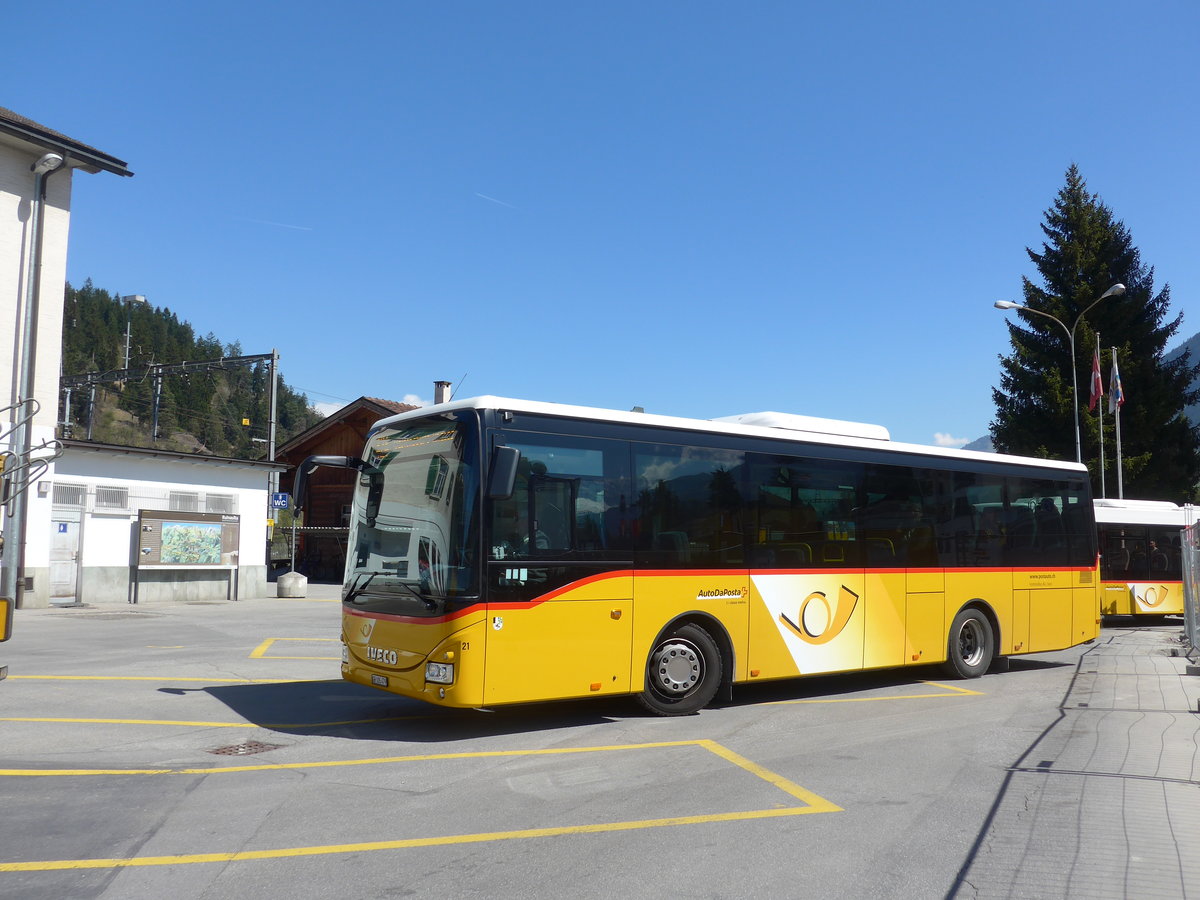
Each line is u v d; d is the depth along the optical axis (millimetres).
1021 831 5781
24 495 21719
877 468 11719
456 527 8305
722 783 6914
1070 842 5566
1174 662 15125
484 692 8117
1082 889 4801
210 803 6184
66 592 23234
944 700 10938
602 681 8922
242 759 7500
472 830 5688
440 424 8812
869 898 4660
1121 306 45094
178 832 5547
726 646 9984
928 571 12109
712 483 10055
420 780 6902
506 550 8391
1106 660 15445
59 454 11289
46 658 13141
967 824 5918
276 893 4602
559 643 8633
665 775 7148
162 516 24734
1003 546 13141
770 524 10484
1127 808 6289
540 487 8719
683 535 9703
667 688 9562
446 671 8055
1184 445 45156
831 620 10914
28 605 21797
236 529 26703
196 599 26125
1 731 8312
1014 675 13312
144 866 4953
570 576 8773
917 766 7516
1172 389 44688
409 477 8992
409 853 5246
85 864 4961
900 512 11922
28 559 21859
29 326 22078
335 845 5359
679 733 8805
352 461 9766
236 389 124188
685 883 4832
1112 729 9133
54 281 22672
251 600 27234
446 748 8039
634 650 9172
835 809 6250
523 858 5188
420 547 8617
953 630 12398
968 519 12734
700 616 9750
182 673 12039
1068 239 47312
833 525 11125
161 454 24859
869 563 11430
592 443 9180
